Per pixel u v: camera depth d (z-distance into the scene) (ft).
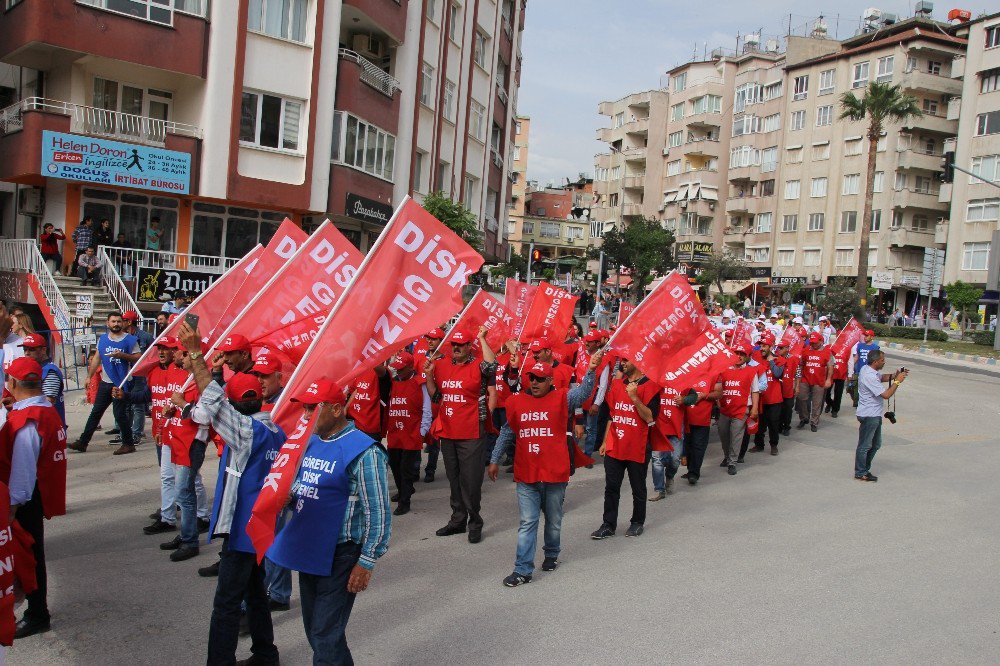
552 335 37.47
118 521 26.14
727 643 18.29
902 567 24.11
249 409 16.31
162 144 65.41
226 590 15.24
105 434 39.55
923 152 161.58
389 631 18.58
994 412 62.28
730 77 210.38
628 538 26.94
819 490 34.73
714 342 28.53
